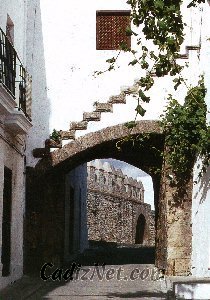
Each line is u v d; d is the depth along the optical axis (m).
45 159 16.42
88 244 32.88
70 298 11.45
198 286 7.91
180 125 15.39
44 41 17.00
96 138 16.36
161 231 17.44
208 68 13.87
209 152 13.73
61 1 17.12
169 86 16.31
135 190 45.38
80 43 17.03
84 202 29.62
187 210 16.05
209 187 13.29
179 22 8.68
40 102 16.72
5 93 11.81
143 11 8.70
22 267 15.70
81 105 16.78
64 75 16.88
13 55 13.13
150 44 16.72
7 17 13.84
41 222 16.59
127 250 30.64
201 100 14.88
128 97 16.39
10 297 11.31
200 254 14.29
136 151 19.30
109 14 17.12
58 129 16.64
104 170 39.47
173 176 16.08
